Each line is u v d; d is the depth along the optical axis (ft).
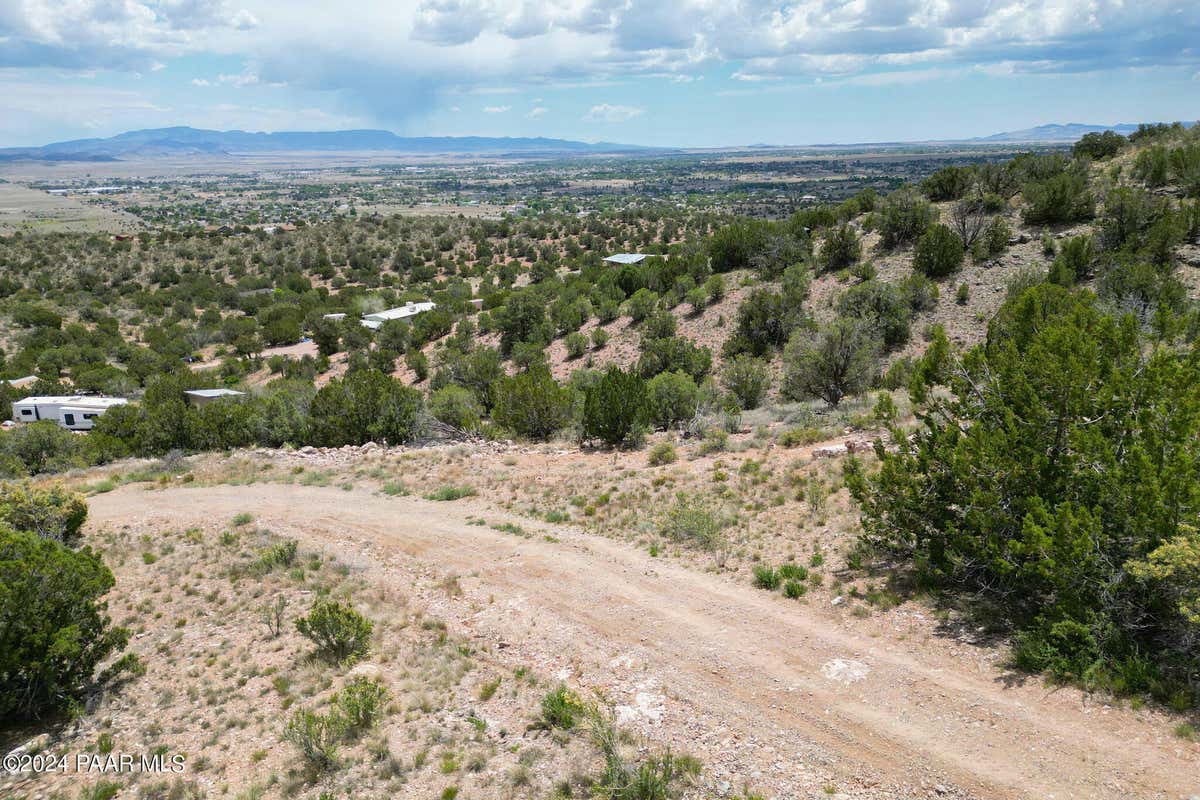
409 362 177.88
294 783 26.68
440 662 35.04
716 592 39.29
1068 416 32.40
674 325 151.64
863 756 24.94
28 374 236.43
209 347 285.02
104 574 37.40
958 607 33.30
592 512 54.95
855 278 140.15
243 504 66.28
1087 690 26.18
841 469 52.21
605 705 29.73
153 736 31.04
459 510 60.18
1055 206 132.67
